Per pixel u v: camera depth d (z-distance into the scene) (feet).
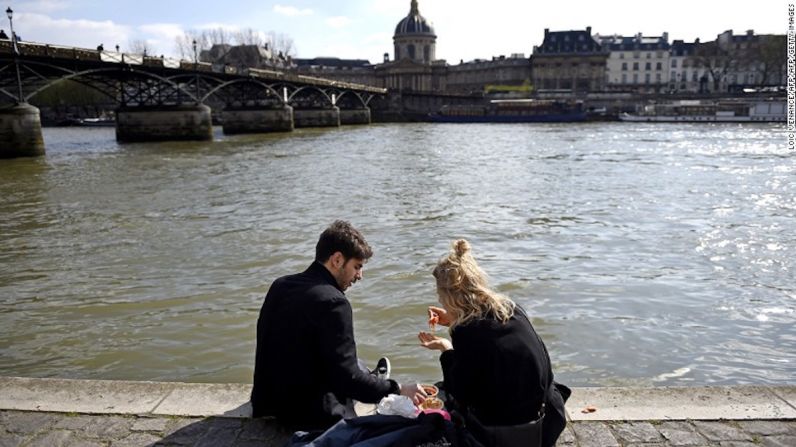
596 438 14.30
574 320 33.04
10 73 155.33
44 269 43.55
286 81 272.51
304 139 217.77
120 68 171.53
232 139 223.51
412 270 42.65
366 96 403.95
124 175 102.22
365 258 14.48
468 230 56.75
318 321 13.75
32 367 27.53
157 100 219.82
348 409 15.08
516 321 12.00
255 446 14.20
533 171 109.09
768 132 243.60
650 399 16.07
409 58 615.98
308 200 74.69
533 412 11.83
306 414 14.33
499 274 41.88
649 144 181.57
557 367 27.20
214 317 33.45
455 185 89.04
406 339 30.35
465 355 11.83
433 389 15.25
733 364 27.58
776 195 79.36
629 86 520.01
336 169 111.55
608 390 16.60
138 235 54.54
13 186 88.84
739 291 38.17
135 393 16.79
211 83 242.78
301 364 13.98
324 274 14.33
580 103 394.93
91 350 29.27
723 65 478.18
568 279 40.73
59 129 377.91
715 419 15.02
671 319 33.22
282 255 46.98
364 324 32.42
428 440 12.08
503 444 11.73
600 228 57.88
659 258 46.34
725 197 77.82
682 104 386.32
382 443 11.93
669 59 512.22
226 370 26.94
